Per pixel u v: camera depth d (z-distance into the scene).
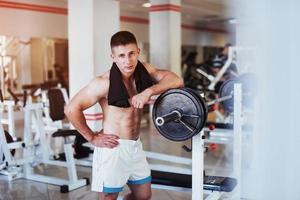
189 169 4.61
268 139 2.26
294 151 2.19
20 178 4.74
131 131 2.33
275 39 2.16
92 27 6.14
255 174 2.38
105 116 2.35
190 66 10.59
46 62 10.34
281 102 2.19
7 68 9.12
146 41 12.10
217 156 5.76
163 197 4.02
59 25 9.33
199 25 14.87
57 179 4.53
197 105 2.14
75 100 2.27
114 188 2.31
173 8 8.56
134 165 2.37
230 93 4.09
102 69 6.36
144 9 10.60
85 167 5.25
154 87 2.17
